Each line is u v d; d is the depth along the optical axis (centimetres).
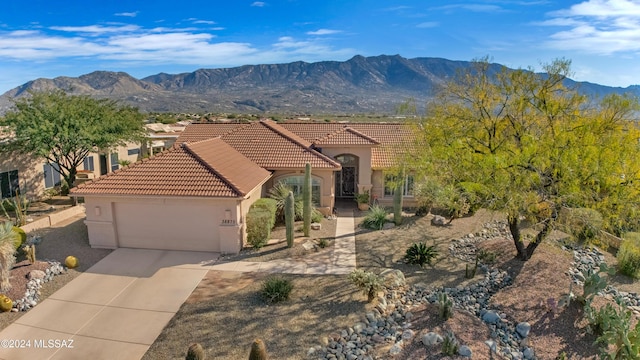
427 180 2172
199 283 1502
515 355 1134
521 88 1717
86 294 1412
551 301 1338
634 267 1658
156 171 1912
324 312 1291
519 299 1424
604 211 1510
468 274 1590
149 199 1786
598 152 1448
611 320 1126
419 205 2445
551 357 1144
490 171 1545
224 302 1355
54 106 2572
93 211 1820
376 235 2097
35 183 2705
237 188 1766
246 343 1125
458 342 1127
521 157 1506
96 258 1725
